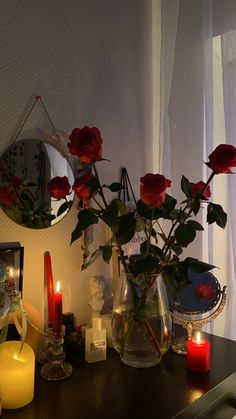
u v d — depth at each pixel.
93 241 1.31
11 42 1.14
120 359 1.12
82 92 1.30
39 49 1.20
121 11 1.43
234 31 1.34
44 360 1.08
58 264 1.24
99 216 1.03
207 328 1.40
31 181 1.17
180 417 0.90
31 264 1.18
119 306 1.10
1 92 1.12
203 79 1.40
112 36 1.39
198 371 1.05
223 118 1.39
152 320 1.07
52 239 1.22
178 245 1.07
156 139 1.54
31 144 1.17
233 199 1.34
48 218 1.20
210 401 0.98
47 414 0.89
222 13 1.36
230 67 1.34
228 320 1.37
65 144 1.24
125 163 1.43
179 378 1.03
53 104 1.23
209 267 1.03
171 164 1.45
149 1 1.53
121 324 1.09
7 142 1.13
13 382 0.90
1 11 1.12
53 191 1.10
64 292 1.25
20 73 1.16
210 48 1.38
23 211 1.15
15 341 1.00
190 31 1.42
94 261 1.32
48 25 1.22
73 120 1.28
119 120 1.42
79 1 1.30
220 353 1.17
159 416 0.89
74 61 1.28
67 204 1.24
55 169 1.22
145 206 1.04
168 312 1.11
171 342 1.17
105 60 1.37
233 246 1.34
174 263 1.06
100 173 1.35
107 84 1.38
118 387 0.99
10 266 1.08
